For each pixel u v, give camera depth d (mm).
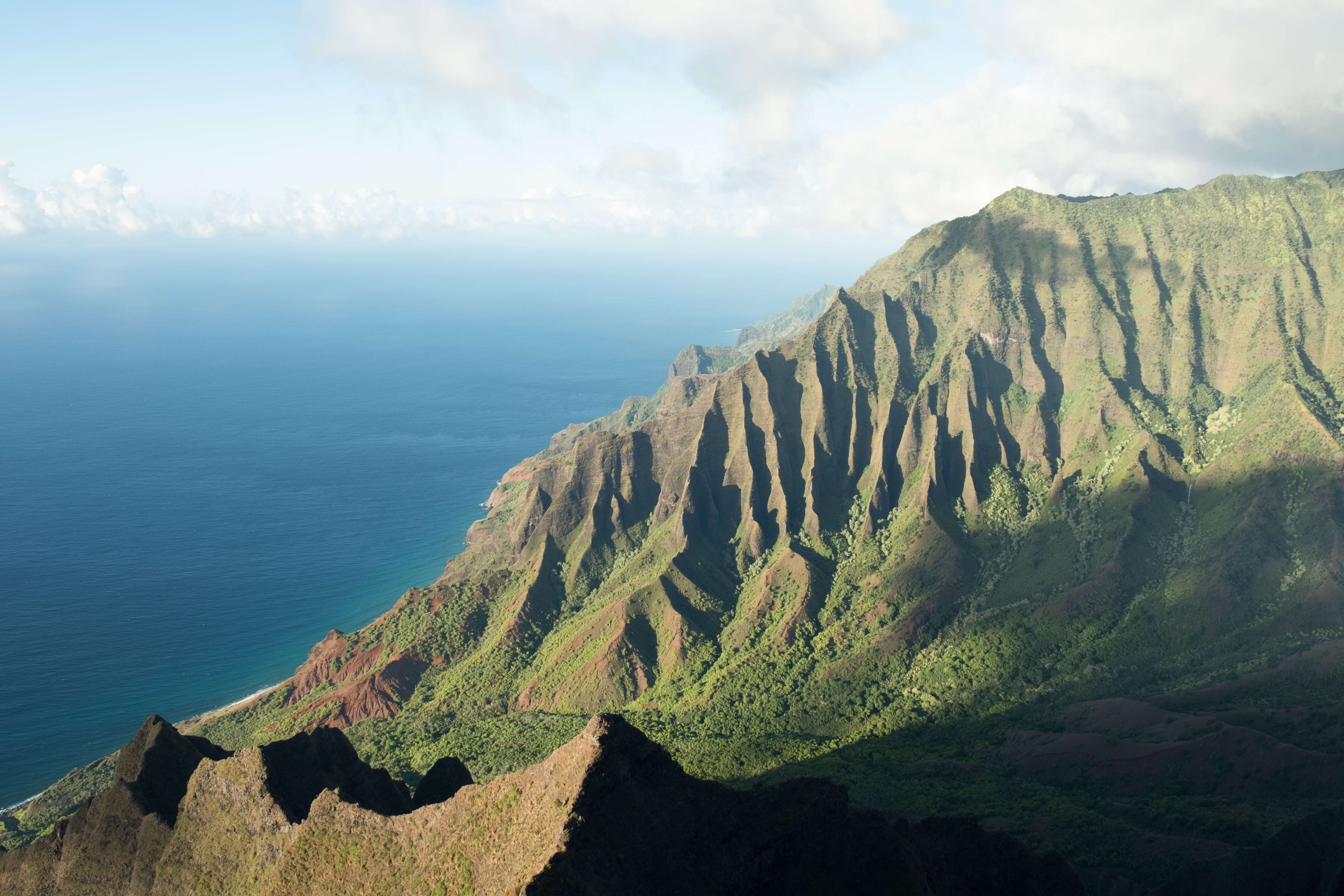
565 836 67500
